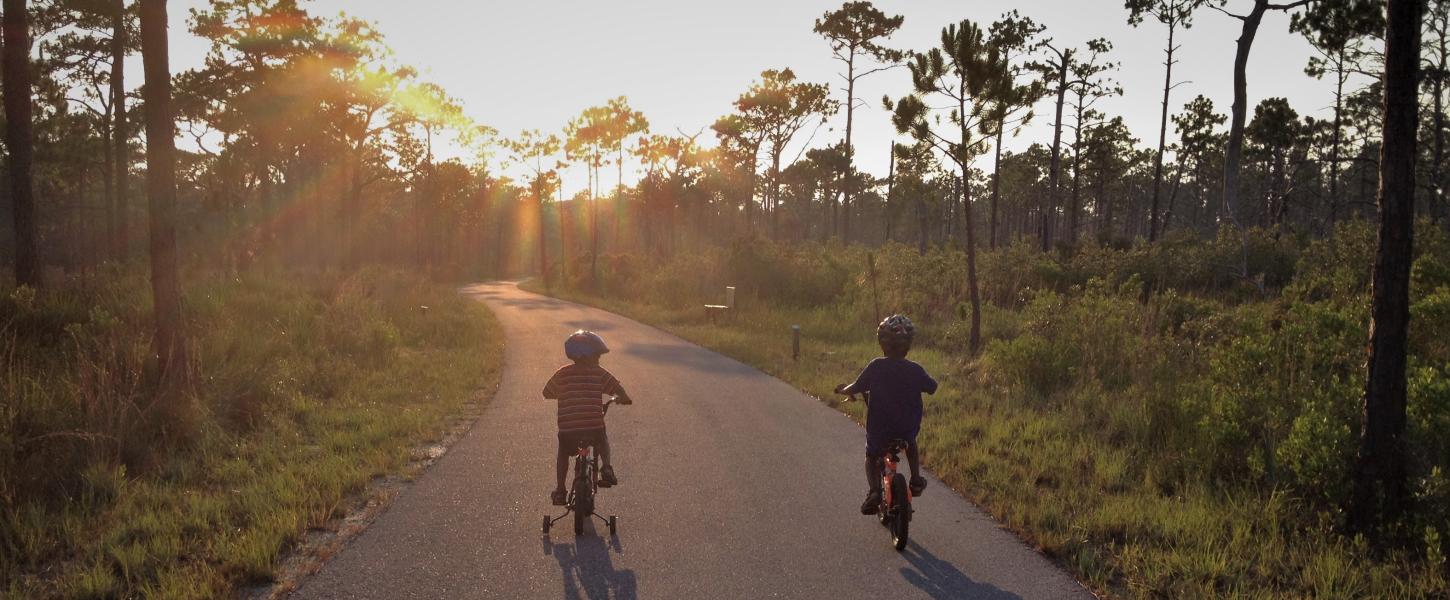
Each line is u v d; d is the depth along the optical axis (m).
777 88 47.59
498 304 33.59
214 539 5.19
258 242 32.62
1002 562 4.93
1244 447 6.64
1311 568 4.71
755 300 26.30
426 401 10.62
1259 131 39.00
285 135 39.38
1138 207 83.81
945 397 10.74
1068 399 9.93
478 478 6.89
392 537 5.35
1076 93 39.59
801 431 8.88
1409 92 5.09
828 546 5.20
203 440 7.66
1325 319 8.13
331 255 47.56
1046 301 13.17
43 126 36.16
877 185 48.50
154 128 9.01
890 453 5.11
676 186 65.88
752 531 5.49
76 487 6.13
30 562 4.78
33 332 11.12
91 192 54.50
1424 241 15.86
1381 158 5.25
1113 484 6.60
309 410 9.53
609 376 5.63
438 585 4.53
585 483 5.25
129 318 11.63
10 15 14.55
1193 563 4.80
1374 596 4.32
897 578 4.66
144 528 5.31
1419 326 8.51
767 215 81.62
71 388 7.98
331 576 4.66
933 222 79.12
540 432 8.84
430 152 51.22
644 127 49.25
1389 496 5.26
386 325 15.38
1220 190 62.09
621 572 4.73
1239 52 25.31
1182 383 8.82
